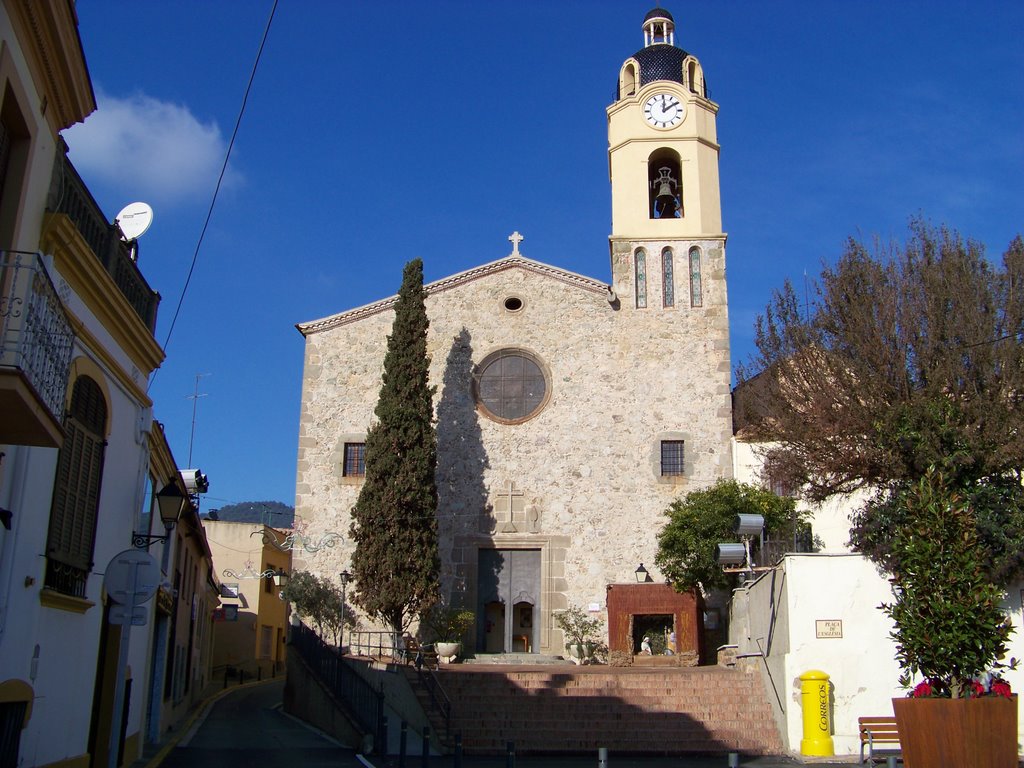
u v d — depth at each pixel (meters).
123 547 14.07
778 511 26.59
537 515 30.08
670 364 31.02
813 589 18.66
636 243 32.16
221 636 46.69
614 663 27.28
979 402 19.28
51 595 10.68
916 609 10.98
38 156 9.79
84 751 12.50
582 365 31.23
